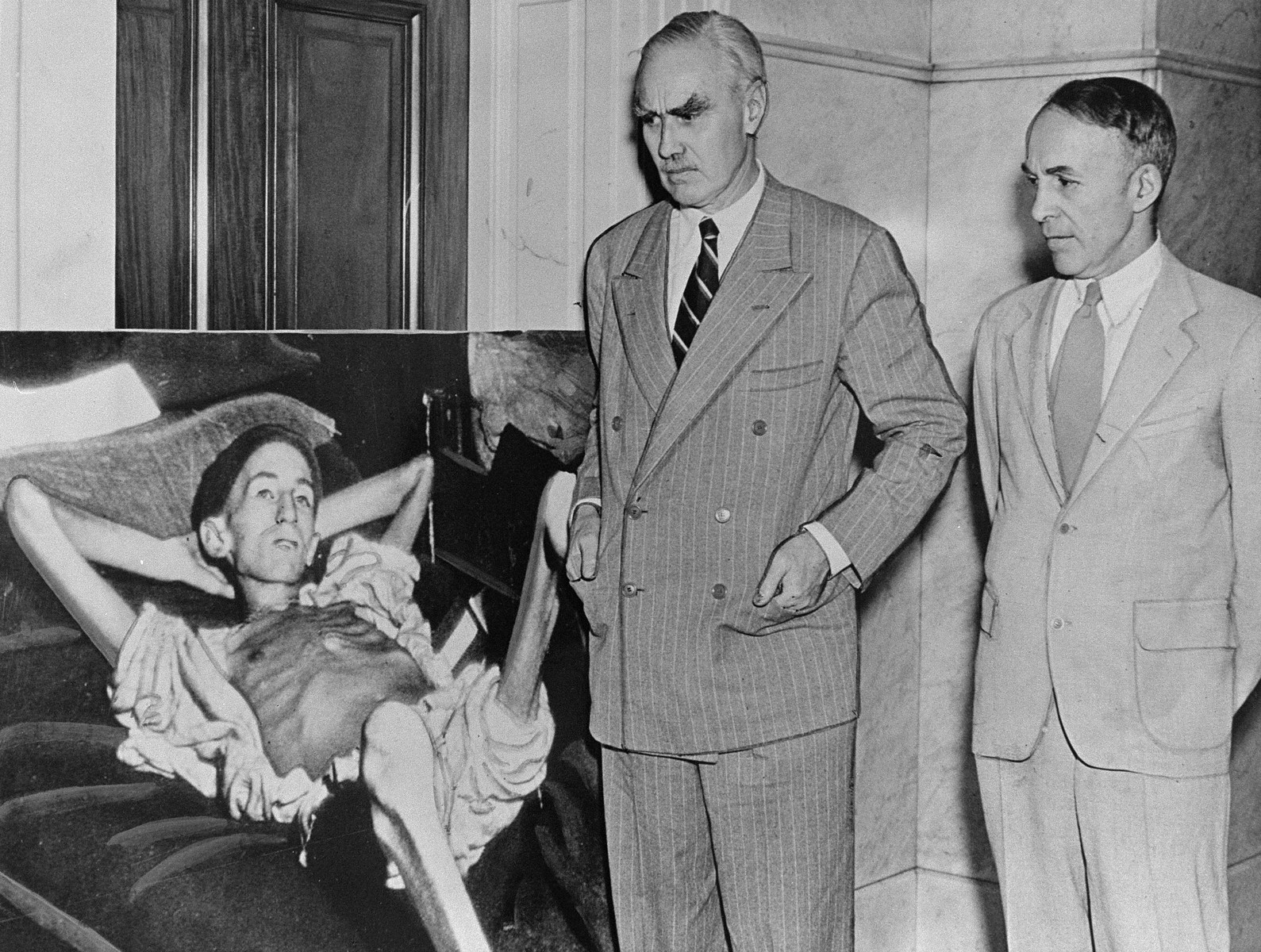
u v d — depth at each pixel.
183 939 2.45
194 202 3.00
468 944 2.85
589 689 3.06
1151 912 2.56
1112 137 2.52
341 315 3.28
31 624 2.28
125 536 2.38
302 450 2.61
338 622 2.66
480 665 2.89
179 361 2.44
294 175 3.17
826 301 2.57
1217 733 2.54
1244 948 4.00
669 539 2.58
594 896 3.10
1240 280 3.96
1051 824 2.65
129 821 2.38
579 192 3.41
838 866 2.63
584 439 3.10
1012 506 2.71
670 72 2.56
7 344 2.25
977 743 2.72
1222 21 3.83
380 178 3.34
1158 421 2.54
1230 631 2.57
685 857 2.71
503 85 3.50
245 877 2.52
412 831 2.76
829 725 2.57
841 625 2.62
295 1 3.14
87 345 2.34
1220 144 3.83
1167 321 2.56
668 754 2.59
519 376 2.97
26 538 2.27
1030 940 2.71
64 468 2.31
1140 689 2.53
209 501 2.48
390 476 2.74
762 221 2.62
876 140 3.71
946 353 3.88
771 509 2.57
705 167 2.58
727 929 2.67
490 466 2.92
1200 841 2.55
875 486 2.54
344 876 2.66
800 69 3.49
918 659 3.93
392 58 3.34
